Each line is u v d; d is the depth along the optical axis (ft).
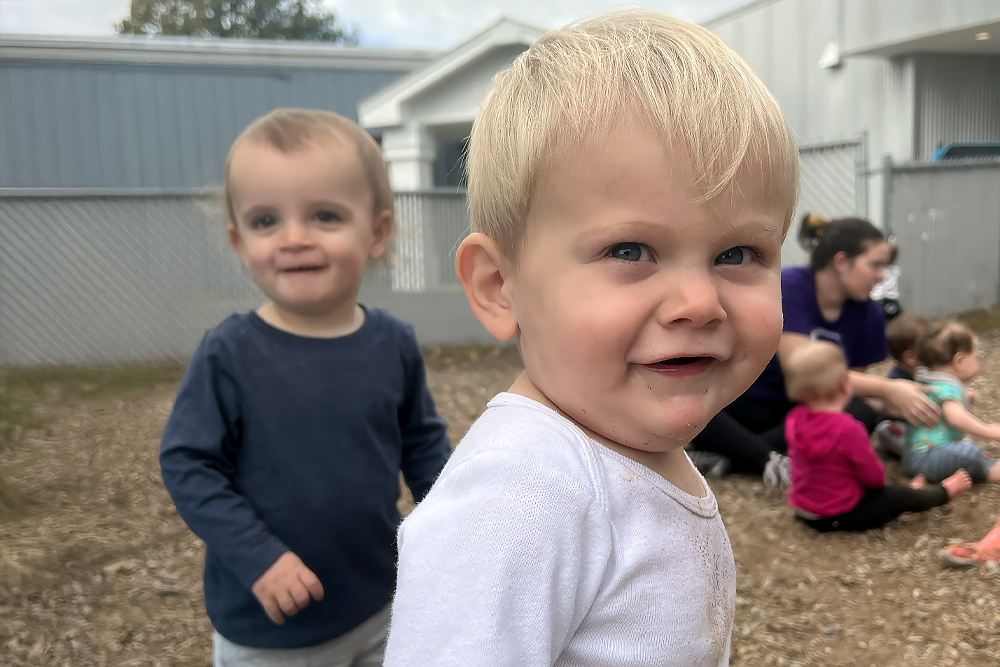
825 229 4.93
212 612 1.88
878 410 5.26
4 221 9.74
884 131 13.48
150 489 5.30
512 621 0.91
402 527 1.03
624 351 0.97
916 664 2.93
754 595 3.55
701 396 0.99
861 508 4.12
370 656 1.91
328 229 1.94
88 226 9.95
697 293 0.95
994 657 2.93
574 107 0.99
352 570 1.87
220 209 2.18
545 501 0.96
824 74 14.07
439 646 0.91
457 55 14.24
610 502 1.02
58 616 3.56
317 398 1.86
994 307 11.51
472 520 0.95
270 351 1.88
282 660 1.82
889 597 3.45
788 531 4.23
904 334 5.27
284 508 1.82
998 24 11.27
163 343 10.27
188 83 14.01
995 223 11.64
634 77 0.99
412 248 10.87
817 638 3.16
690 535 1.09
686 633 1.05
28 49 13.16
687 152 0.94
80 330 10.02
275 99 14.64
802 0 14.07
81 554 4.20
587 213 0.97
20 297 9.83
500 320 1.12
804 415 4.25
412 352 2.08
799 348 4.30
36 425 7.09
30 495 5.14
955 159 12.88
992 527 4.04
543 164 1.00
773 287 1.04
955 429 4.68
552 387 1.05
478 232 1.14
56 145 13.44
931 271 11.25
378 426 1.93
